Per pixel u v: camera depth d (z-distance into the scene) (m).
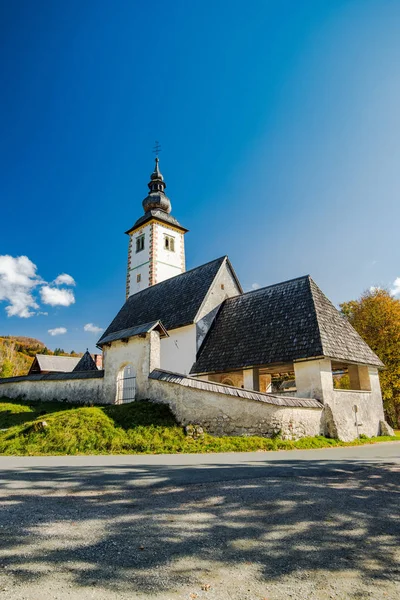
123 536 3.92
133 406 15.54
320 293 21.08
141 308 31.62
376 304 31.41
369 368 21.00
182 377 15.73
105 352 20.06
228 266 28.33
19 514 4.62
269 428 14.09
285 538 3.95
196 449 12.21
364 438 17.84
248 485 6.20
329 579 3.11
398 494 5.80
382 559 3.51
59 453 11.34
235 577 3.10
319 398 16.80
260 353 19.39
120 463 8.87
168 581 3.00
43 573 3.10
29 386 24.83
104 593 2.81
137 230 43.84
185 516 4.58
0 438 13.24
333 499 5.43
